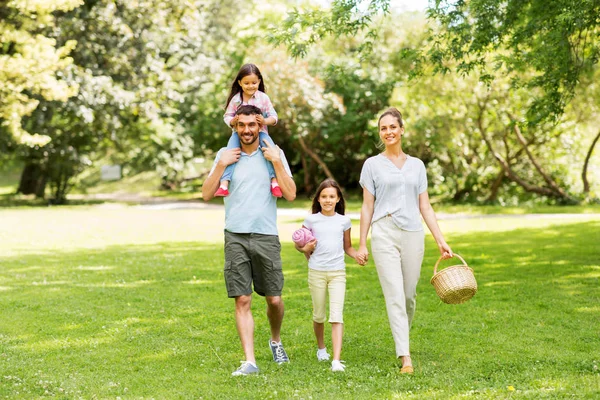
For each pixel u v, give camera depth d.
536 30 10.06
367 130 30.91
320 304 5.61
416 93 25.16
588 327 6.60
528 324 6.81
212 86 34.06
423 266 11.02
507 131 25.50
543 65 10.43
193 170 40.91
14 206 29.23
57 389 4.77
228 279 5.35
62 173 30.73
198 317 7.33
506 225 17.98
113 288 9.12
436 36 10.85
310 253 5.61
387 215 5.39
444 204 28.25
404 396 4.51
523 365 5.30
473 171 28.61
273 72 28.55
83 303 8.07
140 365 5.52
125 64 28.02
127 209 27.28
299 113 29.44
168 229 18.27
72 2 19.39
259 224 5.39
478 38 10.35
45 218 21.86
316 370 5.29
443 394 4.53
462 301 5.30
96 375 5.21
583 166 27.16
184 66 31.16
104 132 29.86
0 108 19.81
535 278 9.50
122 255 12.72
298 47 10.33
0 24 19.70
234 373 5.16
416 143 26.55
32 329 6.77
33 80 19.28
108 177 44.16
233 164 5.44
